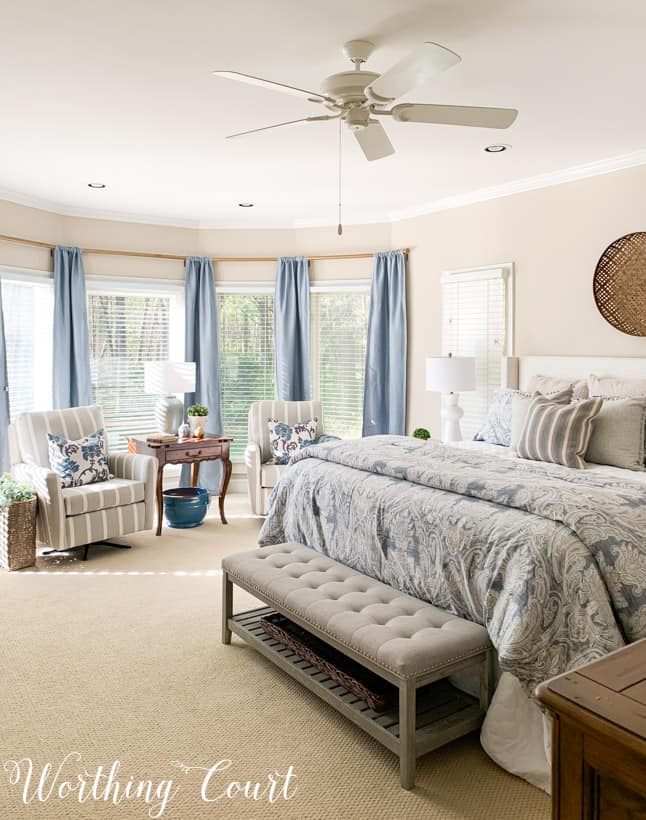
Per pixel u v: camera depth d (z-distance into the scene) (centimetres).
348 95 279
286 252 657
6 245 529
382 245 628
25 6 246
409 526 275
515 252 518
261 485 520
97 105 347
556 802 103
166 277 639
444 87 325
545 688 104
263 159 447
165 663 299
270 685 280
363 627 233
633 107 354
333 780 218
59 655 305
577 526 224
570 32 270
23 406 564
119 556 454
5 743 236
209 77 312
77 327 580
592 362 457
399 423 612
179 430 539
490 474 287
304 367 649
